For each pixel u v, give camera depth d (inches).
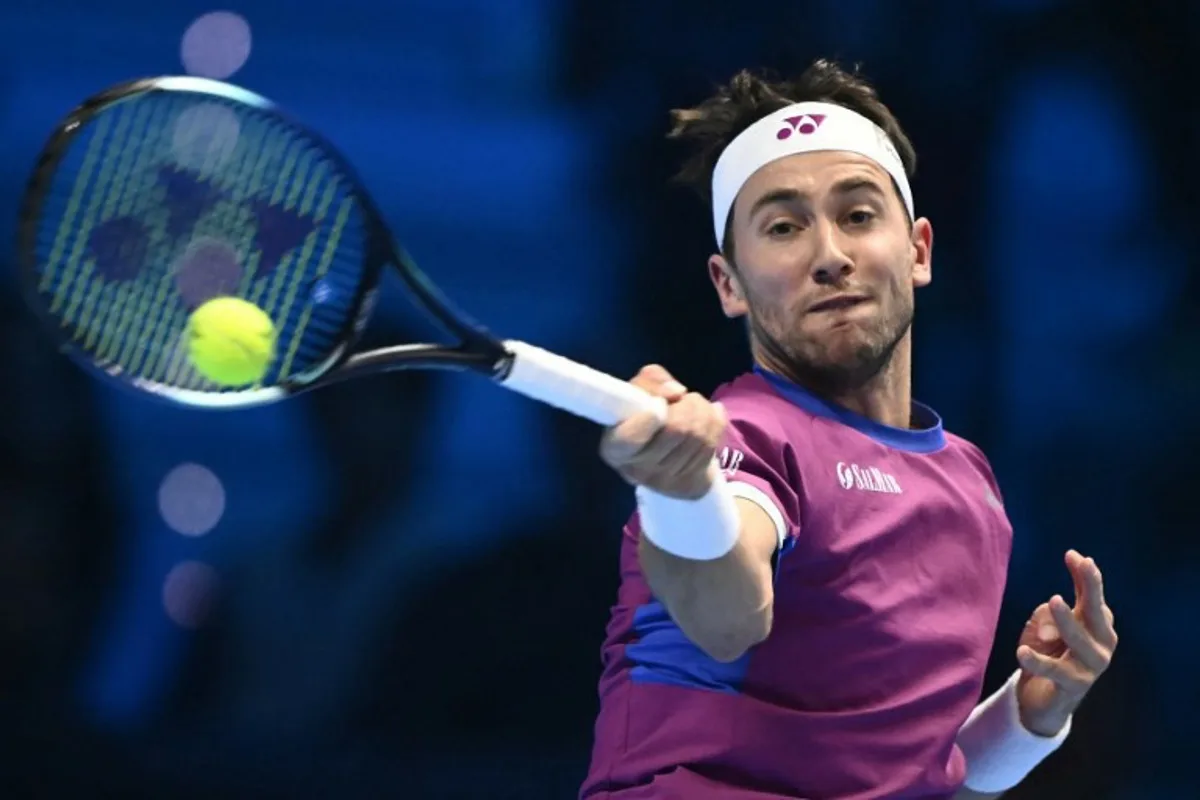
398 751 881.5
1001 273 1051.9
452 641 906.1
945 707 428.1
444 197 1090.7
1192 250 1066.1
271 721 882.8
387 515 930.7
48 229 362.6
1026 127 1061.8
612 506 945.5
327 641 899.4
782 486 403.5
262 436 958.4
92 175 364.8
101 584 912.9
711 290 1009.5
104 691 892.6
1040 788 810.8
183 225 362.3
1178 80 1071.0
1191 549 1012.5
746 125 472.1
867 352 437.4
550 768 884.6
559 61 1085.8
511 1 1104.2
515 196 1081.4
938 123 1043.3
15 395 909.8
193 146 363.9
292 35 1109.1
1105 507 1023.0
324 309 367.6
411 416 949.8
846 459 425.7
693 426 352.8
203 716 887.1
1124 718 842.2
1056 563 1011.3
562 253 1063.0
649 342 1011.9
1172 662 981.8
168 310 359.3
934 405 1024.9
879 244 442.3
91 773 853.8
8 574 885.8
